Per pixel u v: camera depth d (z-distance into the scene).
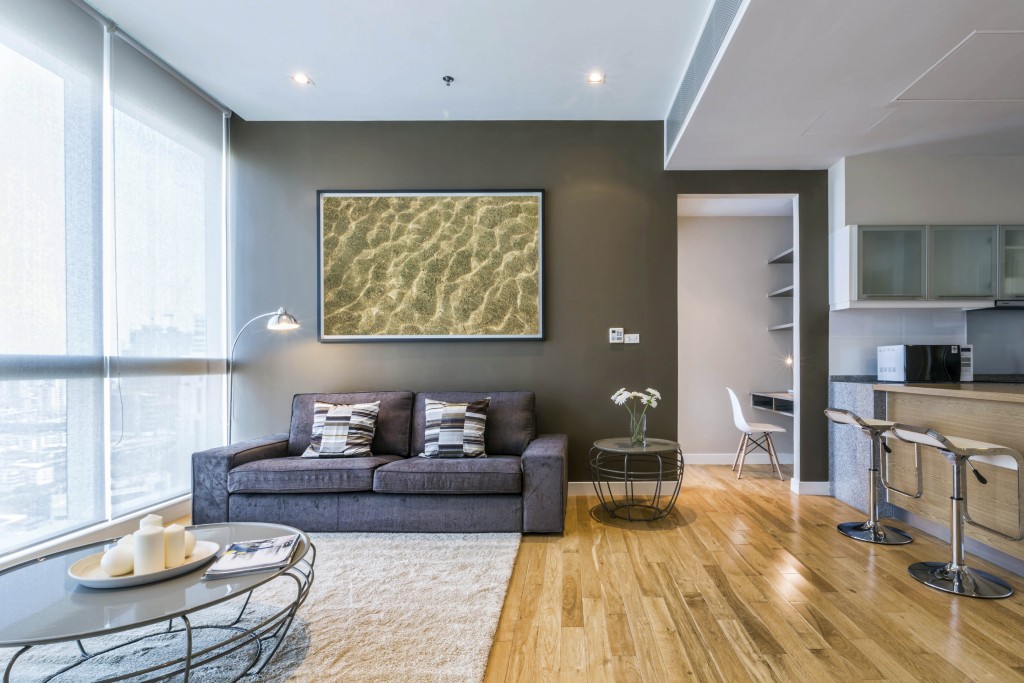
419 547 2.69
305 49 2.96
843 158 3.62
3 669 1.65
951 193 3.56
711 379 5.08
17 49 2.32
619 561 2.52
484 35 2.80
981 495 2.47
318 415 3.38
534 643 1.80
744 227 5.11
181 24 2.74
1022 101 2.77
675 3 2.52
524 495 2.88
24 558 2.28
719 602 2.09
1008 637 1.82
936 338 3.74
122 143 2.90
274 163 3.88
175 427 3.31
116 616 1.31
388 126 3.87
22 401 2.34
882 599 2.11
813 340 3.80
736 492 3.84
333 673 1.61
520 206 3.80
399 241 3.82
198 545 1.73
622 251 3.82
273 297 3.87
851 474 3.46
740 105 2.83
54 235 2.49
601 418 3.79
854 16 2.05
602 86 3.34
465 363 3.81
